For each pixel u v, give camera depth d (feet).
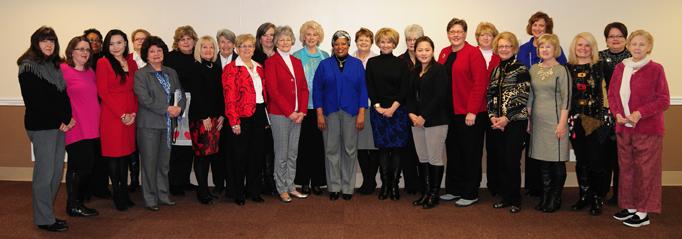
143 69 12.39
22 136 17.24
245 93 12.87
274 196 14.49
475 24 16.29
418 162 14.29
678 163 16.37
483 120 13.23
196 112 13.08
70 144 12.01
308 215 12.56
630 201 11.93
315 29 14.28
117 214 12.72
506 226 11.61
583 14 16.15
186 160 14.76
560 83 12.11
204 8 16.49
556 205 12.78
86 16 16.71
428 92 12.89
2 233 11.21
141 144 12.73
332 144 13.91
